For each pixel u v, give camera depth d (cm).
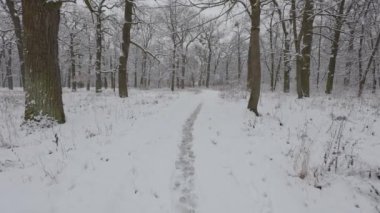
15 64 3925
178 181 467
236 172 500
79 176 461
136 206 383
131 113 1081
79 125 852
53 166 505
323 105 1146
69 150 596
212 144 669
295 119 917
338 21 1609
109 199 393
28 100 812
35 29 791
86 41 2864
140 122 910
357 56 2398
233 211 382
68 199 389
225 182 462
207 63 5350
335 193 431
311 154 583
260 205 394
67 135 728
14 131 736
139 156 566
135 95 1972
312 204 405
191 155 593
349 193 429
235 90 2064
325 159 516
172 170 506
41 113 808
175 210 380
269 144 662
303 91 1506
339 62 2783
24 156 566
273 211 380
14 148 620
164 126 870
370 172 479
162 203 395
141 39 4194
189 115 1111
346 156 553
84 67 3322
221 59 5722
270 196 416
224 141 692
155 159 555
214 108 1272
